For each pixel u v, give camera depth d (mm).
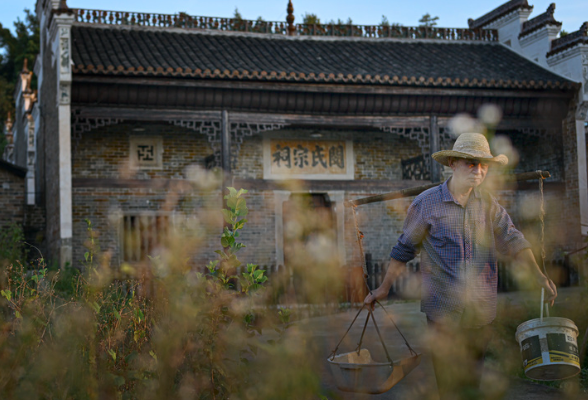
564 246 15844
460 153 3455
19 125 23422
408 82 14148
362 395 4258
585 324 6820
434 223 3568
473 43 18078
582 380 4988
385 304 10836
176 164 15031
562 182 15984
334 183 15773
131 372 2865
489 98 15000
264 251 15195
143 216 14445
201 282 2895
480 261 3529
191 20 16078
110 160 14570
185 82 13117
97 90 12805
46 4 15086
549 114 15719
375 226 15930
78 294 3404
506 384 3711
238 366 2941
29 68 37438
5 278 3889
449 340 3486
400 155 16719
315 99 14039
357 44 16984
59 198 12656
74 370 2611
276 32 16703
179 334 2672
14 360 2664
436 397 3389
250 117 13906
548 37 16312
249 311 3115
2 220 14227
